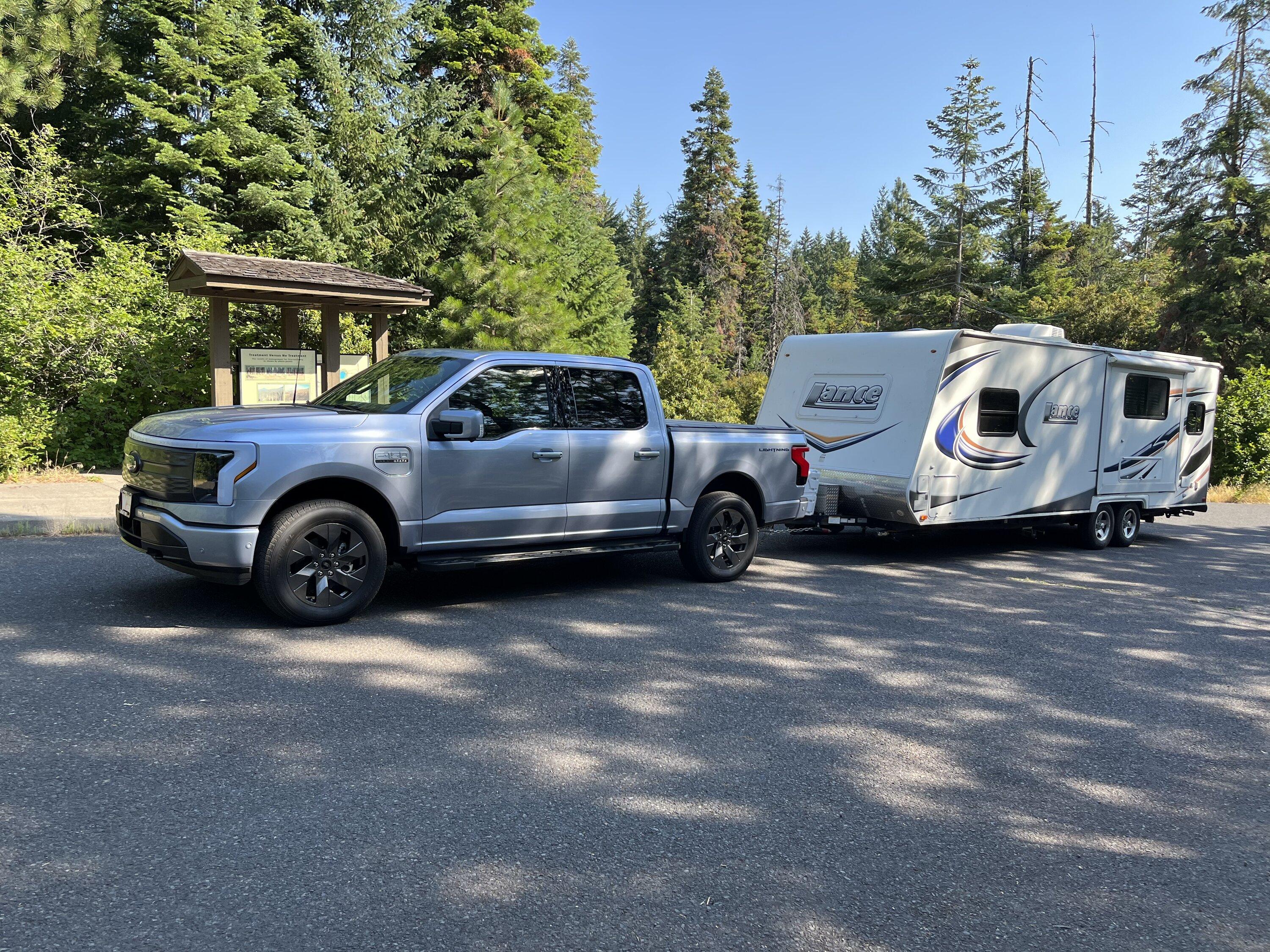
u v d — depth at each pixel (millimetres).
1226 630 7355
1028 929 2914
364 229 25750
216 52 22438
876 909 2979
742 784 3912
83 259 20688
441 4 32750
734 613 7023
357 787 3660
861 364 10312
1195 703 5395
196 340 13914
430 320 21516
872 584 8578
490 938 2697
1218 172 33500
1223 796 4059
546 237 23062
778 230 68562
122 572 7117
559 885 3020
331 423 5953
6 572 6918
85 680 4699
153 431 5953
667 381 32719
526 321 19750
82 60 22172
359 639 5738
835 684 5379
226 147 21641
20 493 10219
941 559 10500
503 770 3912
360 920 2744
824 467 10312
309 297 12070
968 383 9891
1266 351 31391
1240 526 15305
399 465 6152
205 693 4609
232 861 3043
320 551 5895
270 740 4078
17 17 20922
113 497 10078
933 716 4910
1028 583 9094
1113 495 11875
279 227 22844
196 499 5555
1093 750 4547
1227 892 3209
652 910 2900
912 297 44031
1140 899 3137
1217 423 21016
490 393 6742
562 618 6586
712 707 4855
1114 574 9961
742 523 8289
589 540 7395
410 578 7758
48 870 2918
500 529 6707
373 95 27047
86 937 2574
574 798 3686
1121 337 37719
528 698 4844
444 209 26688
